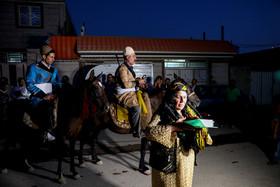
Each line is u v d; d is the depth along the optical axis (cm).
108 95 812
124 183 346
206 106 811
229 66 1225
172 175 187
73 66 980
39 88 343
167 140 170
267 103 1334
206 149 514
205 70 1191
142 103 364
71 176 365
